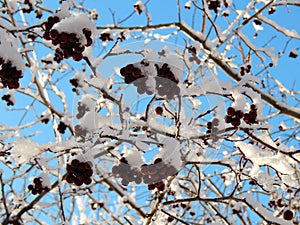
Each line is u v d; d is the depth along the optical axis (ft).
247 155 8.13
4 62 7.58
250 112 7.70
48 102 14.47
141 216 13.41
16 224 11.59
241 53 15.44
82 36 6.75
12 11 12.30
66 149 7.71
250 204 8.46
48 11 14.94
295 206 13.29
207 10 13.74
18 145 7.72
